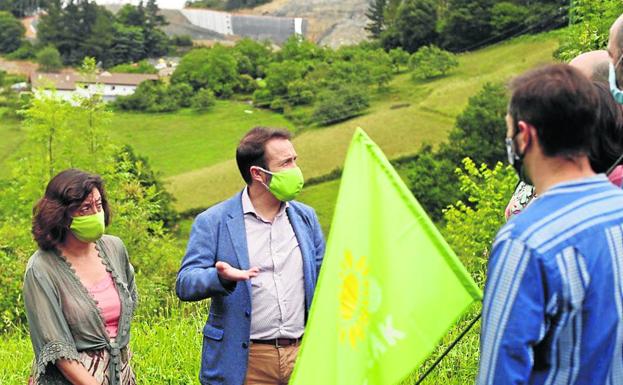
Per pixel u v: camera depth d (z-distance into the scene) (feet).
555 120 8.86
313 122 297.53
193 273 14.10
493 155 204.13
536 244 8.66
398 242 10.58
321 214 208.13
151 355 23.49
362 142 10.91
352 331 10.48
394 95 306.35
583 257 8.61
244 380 14.29
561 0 336.49
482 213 69.21
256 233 14.69
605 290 8.64
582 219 8.74
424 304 10.36
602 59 12.50
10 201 83.20
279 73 355.97
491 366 8.71
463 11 364.17
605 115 9.36
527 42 331.77
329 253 10.59
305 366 10.37
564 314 8.63
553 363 8.80
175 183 239.91
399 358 10.34
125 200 73.20
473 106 207.51
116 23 540.11
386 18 491.31
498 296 8.75
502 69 313.12
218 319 14.53
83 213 13.93
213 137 302.04
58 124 82.43
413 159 239.50
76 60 518.78
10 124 310.45
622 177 10.95
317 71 352.28
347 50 417.90
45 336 13.70
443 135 252.62
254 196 14.78
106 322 14.33
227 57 377.71
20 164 83.87
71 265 14.19
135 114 331.77
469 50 358.02
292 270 14.67
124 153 81.82
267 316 14.48
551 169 9.09
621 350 8.80
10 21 535.19
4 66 497.87
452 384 19.60
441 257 10.40
